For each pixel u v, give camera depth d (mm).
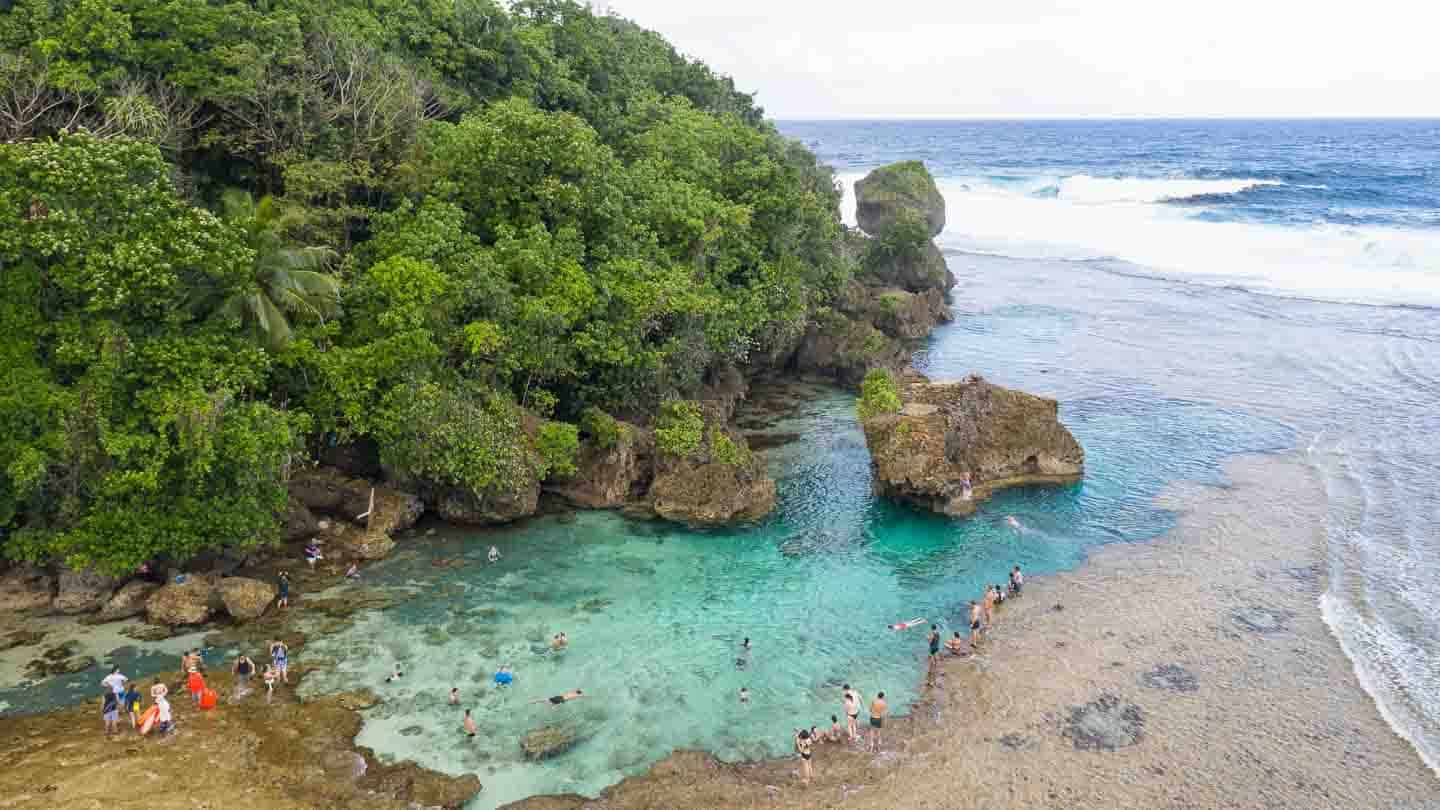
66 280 32219
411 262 41594
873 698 31703
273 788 26047
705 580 39625
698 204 57938
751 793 26797
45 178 32000
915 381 60469
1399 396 61719
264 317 37250
